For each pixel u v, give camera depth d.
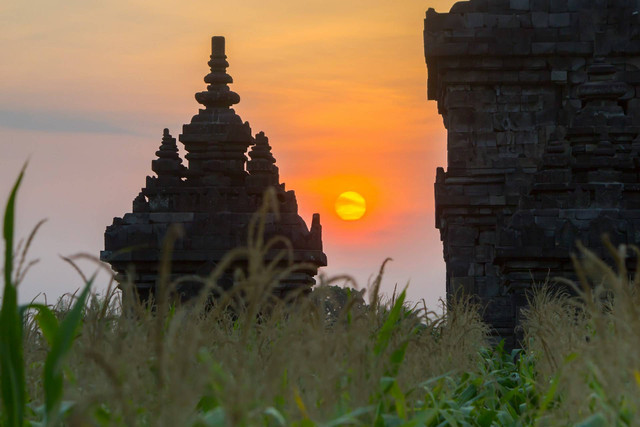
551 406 6.61
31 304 5.16
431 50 37.72
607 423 4.69
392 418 5.22
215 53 30.58
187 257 27.33
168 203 28.03
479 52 37.53
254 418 4.25
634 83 37.28
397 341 6.22
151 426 4.09
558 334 6.93
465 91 38.16
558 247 20.64
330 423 4.32
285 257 27.05
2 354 4.62
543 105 37.97
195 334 4.19
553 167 22.30
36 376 6.07
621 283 4.67
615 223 20.50
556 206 21.19
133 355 4.93
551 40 37.72
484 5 37.94
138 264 27.72
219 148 29.36
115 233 27.88
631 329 4.73
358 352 5.11
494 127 37.97
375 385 5.03
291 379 4.69
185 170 29.03
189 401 4.01
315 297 5.57
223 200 28.00
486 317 36.03
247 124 29.66
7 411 4.64
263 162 29.22
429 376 6.86
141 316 5.56
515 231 20.94
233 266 27.31
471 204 37.16
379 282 5.80
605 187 21.17
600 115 23.22
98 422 4.27
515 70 37.91
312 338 5.03
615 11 37.47
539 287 20.00
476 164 37.62
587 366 5.44
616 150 23.12
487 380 8.38
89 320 5.45
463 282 36.88
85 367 5.05
